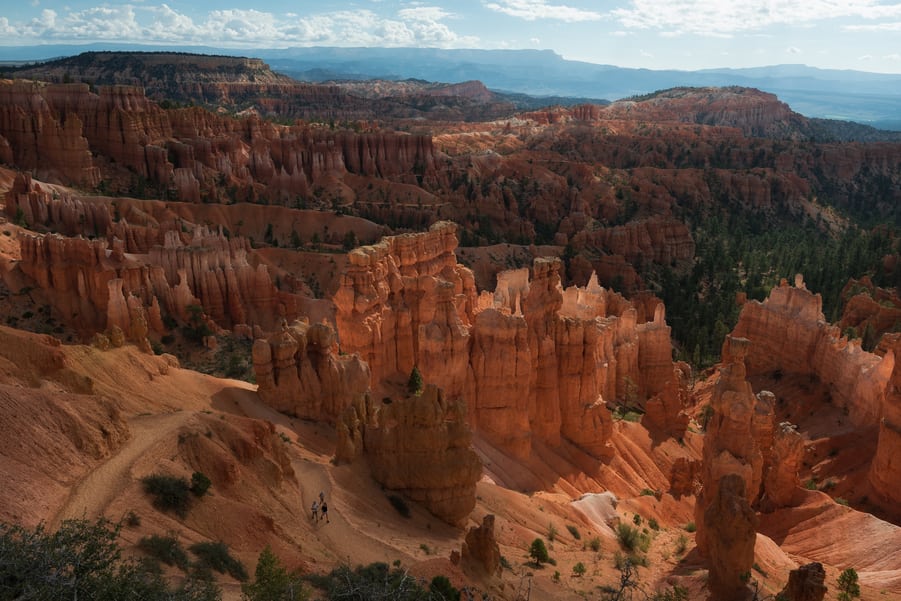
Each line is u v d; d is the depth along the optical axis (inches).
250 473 1286.9
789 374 3371.1
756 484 1796.3
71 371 1389.0
